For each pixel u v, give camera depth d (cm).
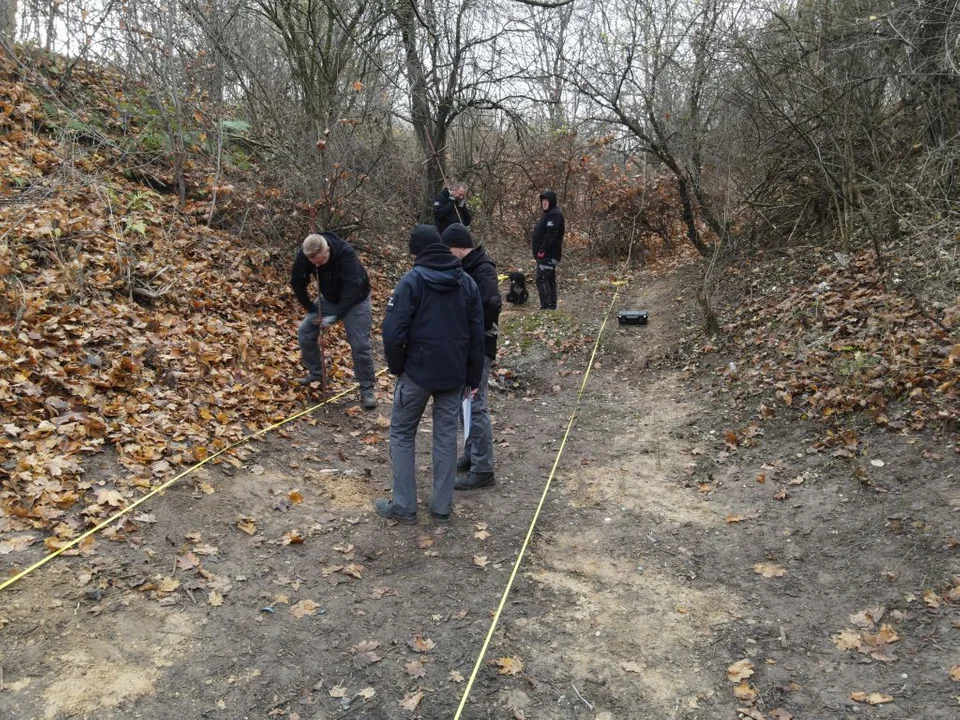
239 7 1076
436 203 1084
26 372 495
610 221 1389
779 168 962
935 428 516
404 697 333
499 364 847
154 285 711
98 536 400
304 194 970
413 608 397
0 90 871
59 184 734
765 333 770
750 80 916
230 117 1095
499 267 1323
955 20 760
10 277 589
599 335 916
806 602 401
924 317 630
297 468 540
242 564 414
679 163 1197
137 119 973
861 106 867
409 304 455
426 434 658
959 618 365
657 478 565
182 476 471
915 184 793
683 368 788
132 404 523
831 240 910
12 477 411
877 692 330
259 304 812
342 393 693
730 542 466
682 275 1130
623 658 363
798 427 584
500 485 562
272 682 334
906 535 434
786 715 323
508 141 1489
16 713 294
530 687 343
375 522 486
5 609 339
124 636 344
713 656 364
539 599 411
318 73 1104
